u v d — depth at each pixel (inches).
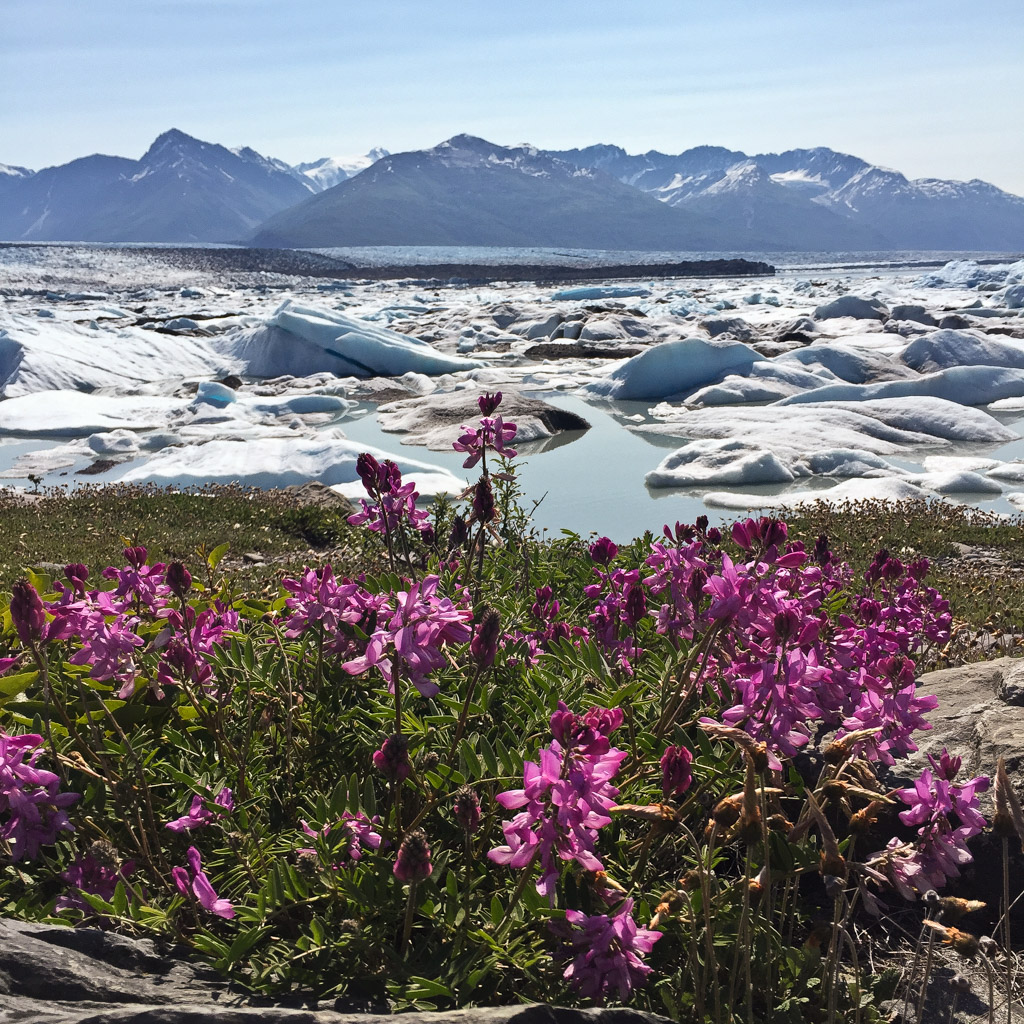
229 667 125.9
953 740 139.3
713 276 5280.5
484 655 99.7
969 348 1193.4
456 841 107.2
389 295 3474.4
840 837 131.0
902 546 468.4
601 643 147.1
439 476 638.5
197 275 5152.6
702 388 1116.5
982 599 355.9
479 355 1635.1
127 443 893.2
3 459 858.1
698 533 160.6
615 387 1184.2
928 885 86.4
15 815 96.9
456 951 88.3
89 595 112.7
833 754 87.4
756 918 95.8
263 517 537.3
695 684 111.3
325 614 113.9
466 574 172.1
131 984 83.1
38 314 2208.4
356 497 622.5
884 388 1042.1
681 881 85.3
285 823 116.3
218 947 89.2
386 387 1250.0
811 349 1207.6
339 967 89.2
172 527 514.6
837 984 97.5
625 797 109.0
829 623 153.4
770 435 832.9
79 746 114.6
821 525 500.4
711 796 117.2
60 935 86.6
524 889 92.4
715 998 80.8
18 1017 72.6
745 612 98.3
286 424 994.1
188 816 106.2
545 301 2802.7
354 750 123.6
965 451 812.0
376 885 92.6
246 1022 73.7
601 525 571.5
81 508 550.6
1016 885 123.8
